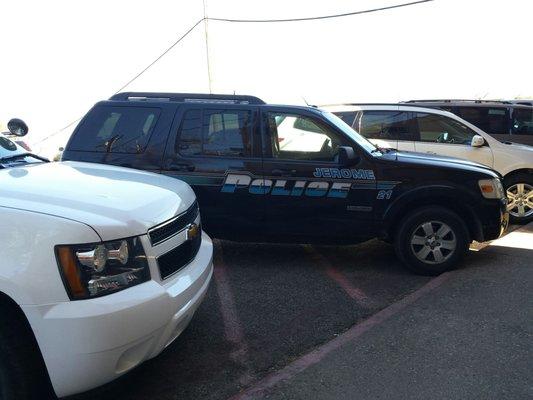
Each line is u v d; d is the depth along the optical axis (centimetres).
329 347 372
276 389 319
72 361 249
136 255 275
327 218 534
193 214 356
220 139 546
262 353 371
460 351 360
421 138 814
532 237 680
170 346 382
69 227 255
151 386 331
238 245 648
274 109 543
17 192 284
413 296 465
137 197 311
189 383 334
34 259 249
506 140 901
